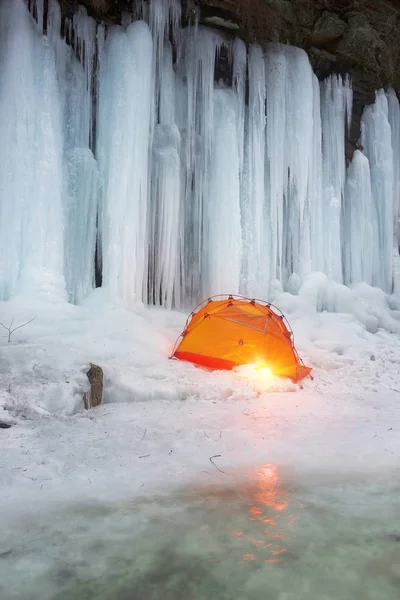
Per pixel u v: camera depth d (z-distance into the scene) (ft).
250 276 36.45
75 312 26.99
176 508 9.64
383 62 43.57
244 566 7.55
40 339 22.63
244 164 37.27
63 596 6.81
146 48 31.01
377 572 7.42
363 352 31.27
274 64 37.04
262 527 8.84
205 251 35.65
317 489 10.68
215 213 35.24
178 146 33.96
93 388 18.69
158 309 33.04
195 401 19.51
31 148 27.86
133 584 7.09
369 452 13.25
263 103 36.50
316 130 39.55
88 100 31.58
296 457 12.79
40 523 8.98
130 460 12.39
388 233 44.75
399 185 46.26
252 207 36.78
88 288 30.42
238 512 9.46
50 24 30.48
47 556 7.83
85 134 31.40
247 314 24.66
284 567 7.53
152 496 10.23
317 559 7.76
